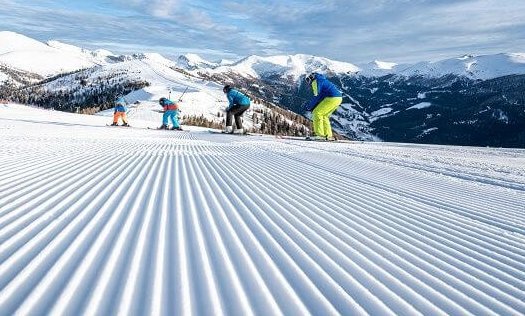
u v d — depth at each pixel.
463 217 4.70
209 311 2.02
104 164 6.91
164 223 3.54
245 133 21.34
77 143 10.55
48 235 3.02
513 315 2.27
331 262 2.90
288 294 2.31
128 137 14.52
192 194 4.86
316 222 3.99
